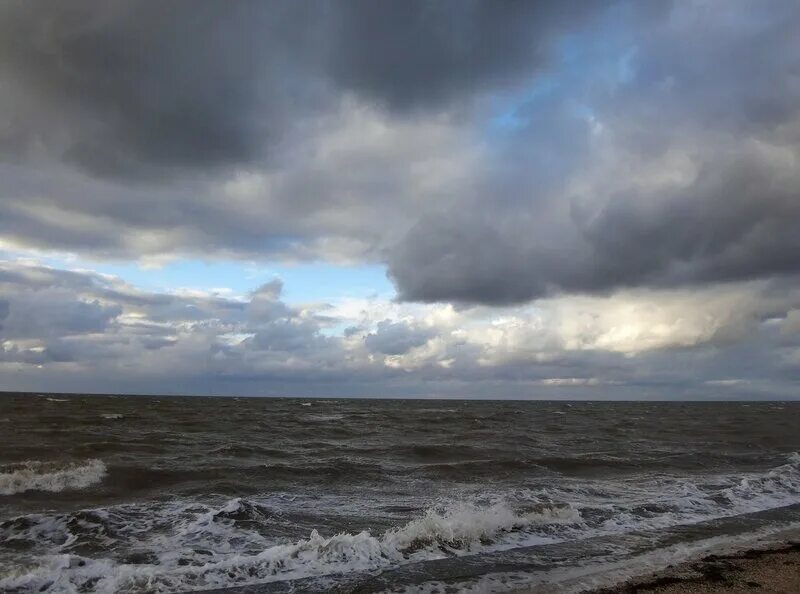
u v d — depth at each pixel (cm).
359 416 5659
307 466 1705
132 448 2125
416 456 2155
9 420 3475
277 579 742
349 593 700
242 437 2873
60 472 1441
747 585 753
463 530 965
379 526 1046
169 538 925
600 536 1005
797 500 1374
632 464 1908
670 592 724
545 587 738
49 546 873
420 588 725
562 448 2533
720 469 1877
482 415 6269
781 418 6075
